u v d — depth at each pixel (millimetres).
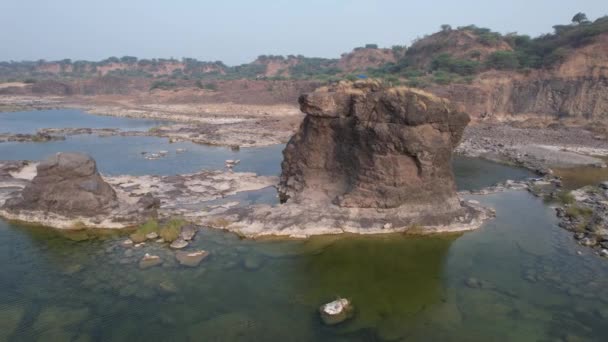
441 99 31234
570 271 24844
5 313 19312
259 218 30750
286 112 116562
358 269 24891
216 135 73000
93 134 74562
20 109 116688
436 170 31672
